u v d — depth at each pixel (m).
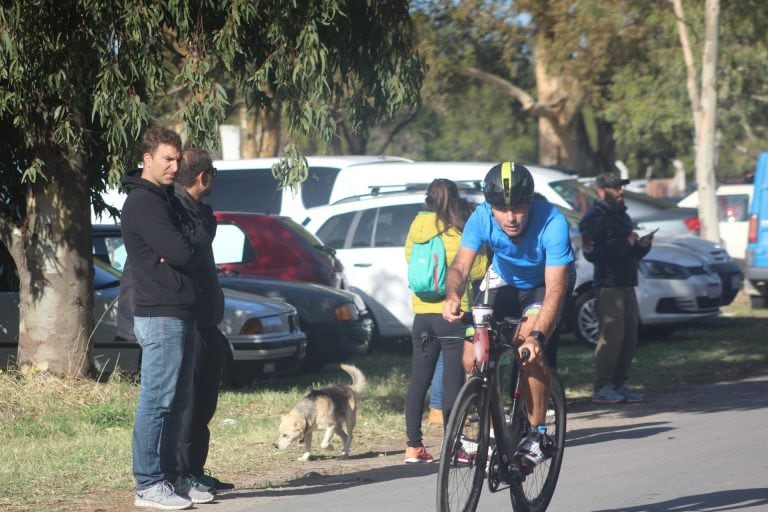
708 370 37.19
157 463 18.58
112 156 26.17
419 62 26.59
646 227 55.88
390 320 41.75
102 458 23.02
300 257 39.34
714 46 61.19
